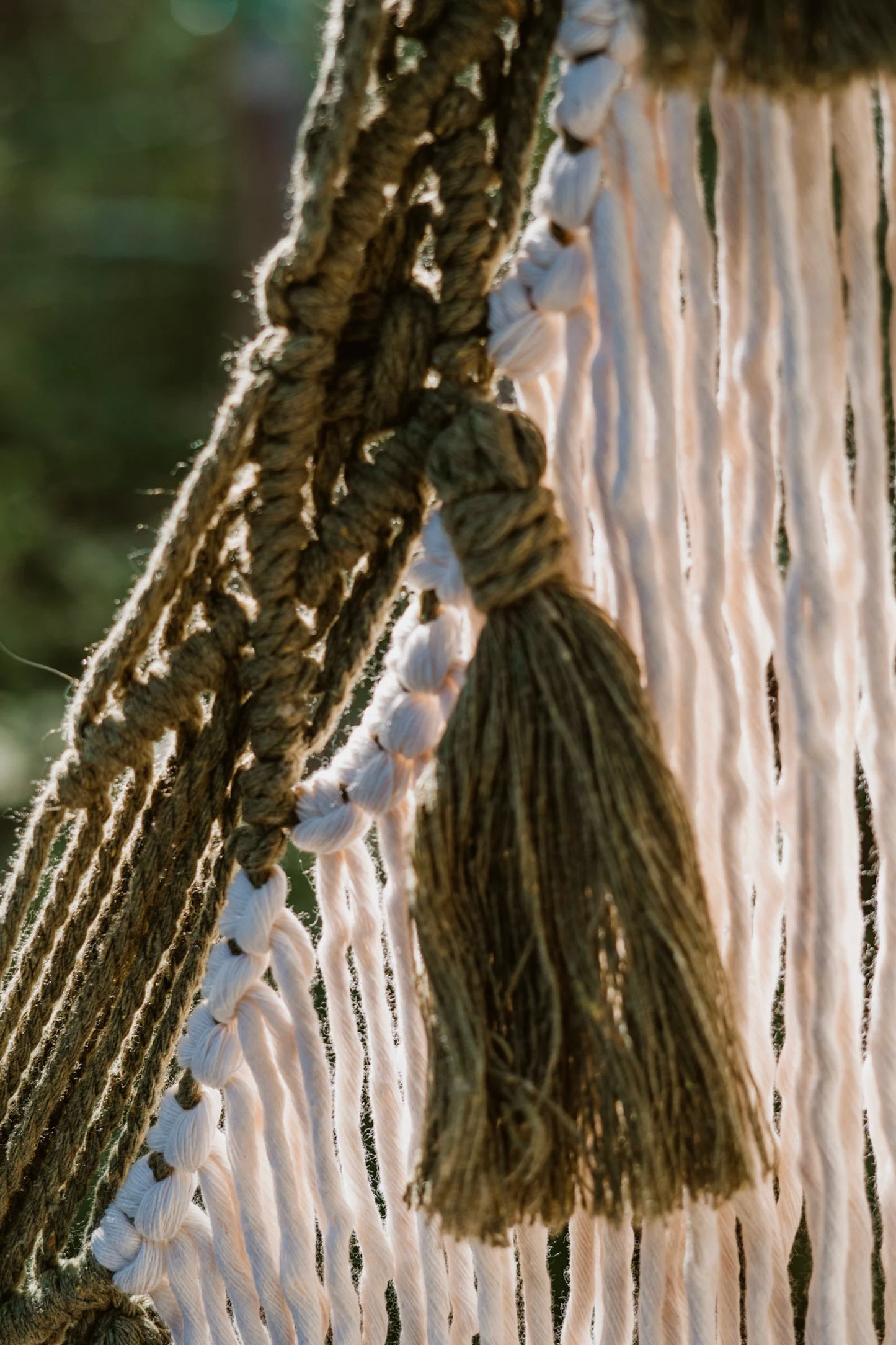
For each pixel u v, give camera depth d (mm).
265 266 516
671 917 488
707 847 520
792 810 513
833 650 504
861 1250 521
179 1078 541
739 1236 567
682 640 510
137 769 531
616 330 500
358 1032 534
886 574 508
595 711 489
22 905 536
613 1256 529
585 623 493
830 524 513
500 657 493
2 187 3354
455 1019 492
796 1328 580
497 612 496
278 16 2637
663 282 502
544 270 504
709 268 501
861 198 500
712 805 519
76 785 527
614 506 504
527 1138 492
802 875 512
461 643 520
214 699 527
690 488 514
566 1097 495
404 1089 540
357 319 514
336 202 502
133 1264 538
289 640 517
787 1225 526
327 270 505
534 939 492
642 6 487
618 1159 490
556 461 509
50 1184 540
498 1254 529
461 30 500
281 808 522
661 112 502
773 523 508
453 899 494
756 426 505
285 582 515
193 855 530
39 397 3068
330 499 520
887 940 516
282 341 510
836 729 511
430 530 508
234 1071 530
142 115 3535
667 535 506
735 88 492
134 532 2818
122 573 2541
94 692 522
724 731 511
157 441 3025
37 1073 546
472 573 495
